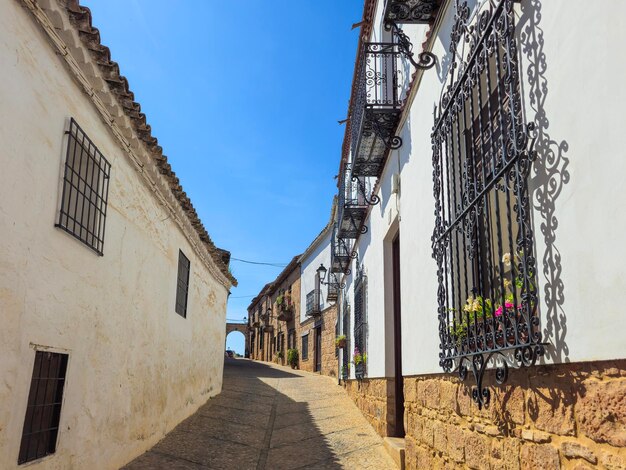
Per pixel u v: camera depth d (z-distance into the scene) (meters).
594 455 2.22
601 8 2.21
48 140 3.94
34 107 3.72
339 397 12.48
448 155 4.28
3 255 3.34
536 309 2.74
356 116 7.80
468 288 4.02
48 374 4.09
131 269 5.95
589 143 2.30
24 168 3.59
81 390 4.61
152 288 6.81
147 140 5.87
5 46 3.34
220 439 7.68
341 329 15.47
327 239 20.73
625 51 2.05
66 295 4.28
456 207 4.07
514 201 3.55
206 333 11.03
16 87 3.47
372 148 7.38
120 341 5.61
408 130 6.04
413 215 5.68
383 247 8.06
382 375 7.80
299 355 25.52
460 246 4.21
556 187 2.57
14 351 3.48
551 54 2.63
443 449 4.36
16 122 3.48
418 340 5.28
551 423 2.59
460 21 3.98
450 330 4.14
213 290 11.84
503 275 3.31
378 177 8.29
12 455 3.47
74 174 4.45
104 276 5.12
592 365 2.27
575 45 2.41
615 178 2.12
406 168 6.11
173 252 7.96
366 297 9.87
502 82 3.32
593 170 2.27
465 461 3.83
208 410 9.98
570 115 2.46
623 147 2.07
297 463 6.54
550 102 2.64
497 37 3.20
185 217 8.21
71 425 4.41
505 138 3.13
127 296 5.83
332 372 18.00
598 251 2.23
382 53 6.89
